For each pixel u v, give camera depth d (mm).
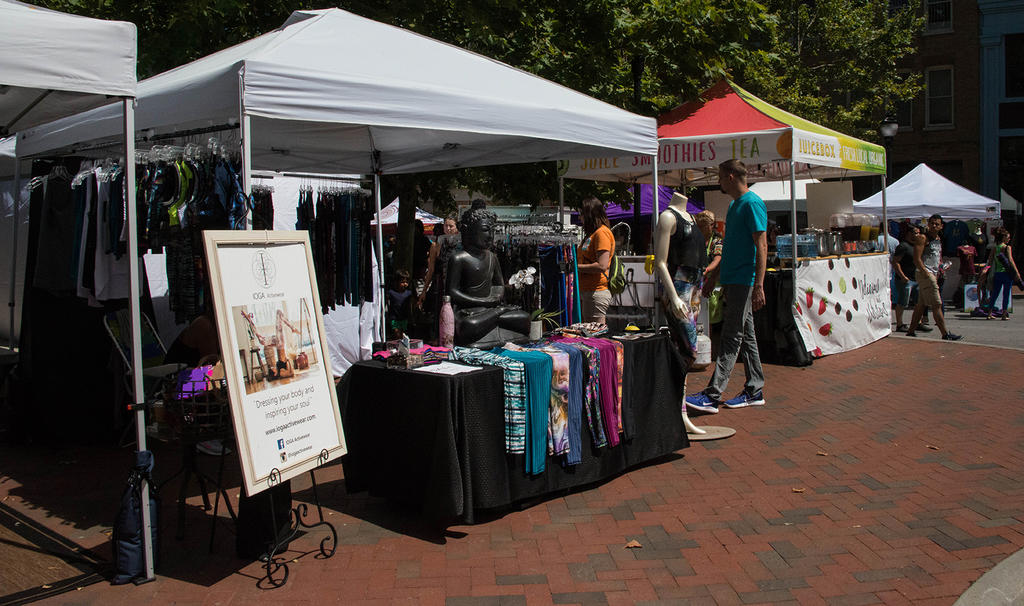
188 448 4430
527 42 9992
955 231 19547
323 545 4258
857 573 3881
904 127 28625
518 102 5273
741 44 12203
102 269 5414
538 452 4703
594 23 10609
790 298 9500
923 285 11867
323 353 4219
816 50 23969
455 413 4344
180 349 5676
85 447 6418
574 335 5660
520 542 4312
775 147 9094
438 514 4293
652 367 5641
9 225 8961
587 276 7367
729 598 3641
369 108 4508
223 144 5219
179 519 4414
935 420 6820
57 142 5891
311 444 4027
